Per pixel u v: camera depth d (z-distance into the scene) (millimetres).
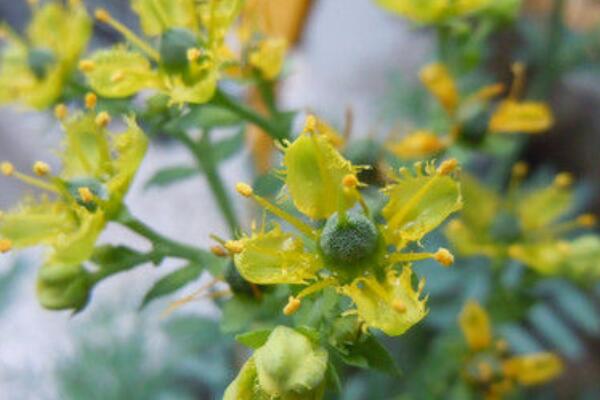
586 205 199
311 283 121
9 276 174
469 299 158
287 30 163
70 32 145
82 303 134
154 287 130
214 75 130
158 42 133
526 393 177
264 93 139
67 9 166
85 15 145
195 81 132
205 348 172
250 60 139
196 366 172
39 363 196
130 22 196
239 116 134
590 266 154
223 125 135
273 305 127
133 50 135
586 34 170
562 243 154
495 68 204
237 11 133
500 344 153
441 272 162
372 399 166
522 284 157
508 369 154
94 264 134
